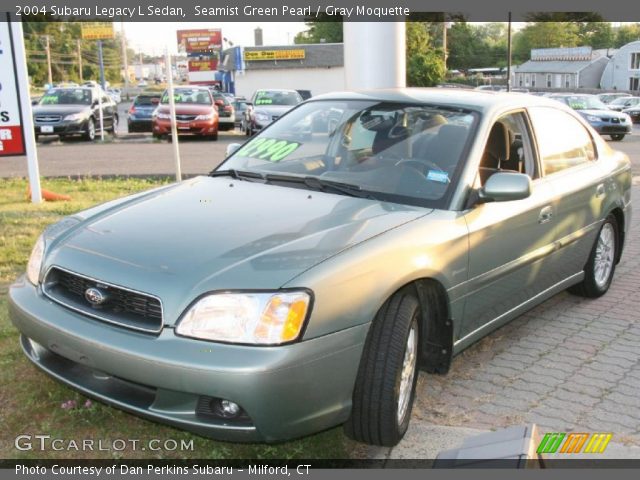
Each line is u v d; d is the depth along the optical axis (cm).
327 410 300
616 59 8531
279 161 441
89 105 2208
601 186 530
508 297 430
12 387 384
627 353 465
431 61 5962
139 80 12850
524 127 470
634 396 402
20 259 615
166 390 292
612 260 586
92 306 316
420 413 379
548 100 518
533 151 470
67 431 346
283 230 336
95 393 314
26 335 338
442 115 432
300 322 287
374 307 311
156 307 297
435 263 348
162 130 2177
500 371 434
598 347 475
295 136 461
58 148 1908
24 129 893
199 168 1429
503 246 407
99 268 317
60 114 2102
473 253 378
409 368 346
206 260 309
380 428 320
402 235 341
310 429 297
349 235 330
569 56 9219
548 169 480
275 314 285
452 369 437
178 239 331
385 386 315
